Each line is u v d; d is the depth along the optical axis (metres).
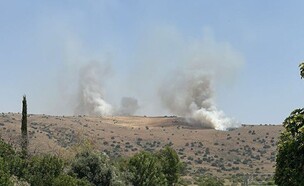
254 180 121.50
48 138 141.25
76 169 62.03
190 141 188.88
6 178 42.31
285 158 23.83
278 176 24.14
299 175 23.06
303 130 22.38
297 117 23.73
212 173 143.75
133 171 77.81
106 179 62.94
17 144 65.00
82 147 77.31
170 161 100.94
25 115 66.50
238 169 151.62
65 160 65.75
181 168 110.81
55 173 53.12
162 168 95.06
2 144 57.25
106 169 63.22
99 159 63.47
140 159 79.50
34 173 52.06
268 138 188.62
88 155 64.50
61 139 147.38
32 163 53.53
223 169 151.12
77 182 53.12
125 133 196.88
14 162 51.44
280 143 24.42
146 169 78.94
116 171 69.00
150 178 78.88
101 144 168.88
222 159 166.12
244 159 165.50
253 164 158.88
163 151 102.69
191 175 137.50
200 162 161.25
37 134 144.38
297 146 23.38
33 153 68.25
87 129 186.88
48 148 93.50
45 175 51.72
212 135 197.38
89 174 61.94
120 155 155.38
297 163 23.30
